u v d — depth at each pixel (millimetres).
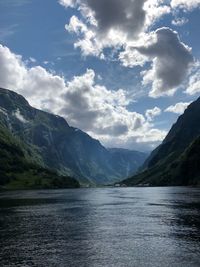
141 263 46875
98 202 154375
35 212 111312
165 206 122500
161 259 48531
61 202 158125
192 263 46094
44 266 45781
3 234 69938
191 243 58156
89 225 80938
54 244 59531
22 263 47344
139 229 73562
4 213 109188
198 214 95562
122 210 113750
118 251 53844
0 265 46406
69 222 86562
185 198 159750
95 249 55406
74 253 52906
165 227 75000
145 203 140750
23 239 64250
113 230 73125
